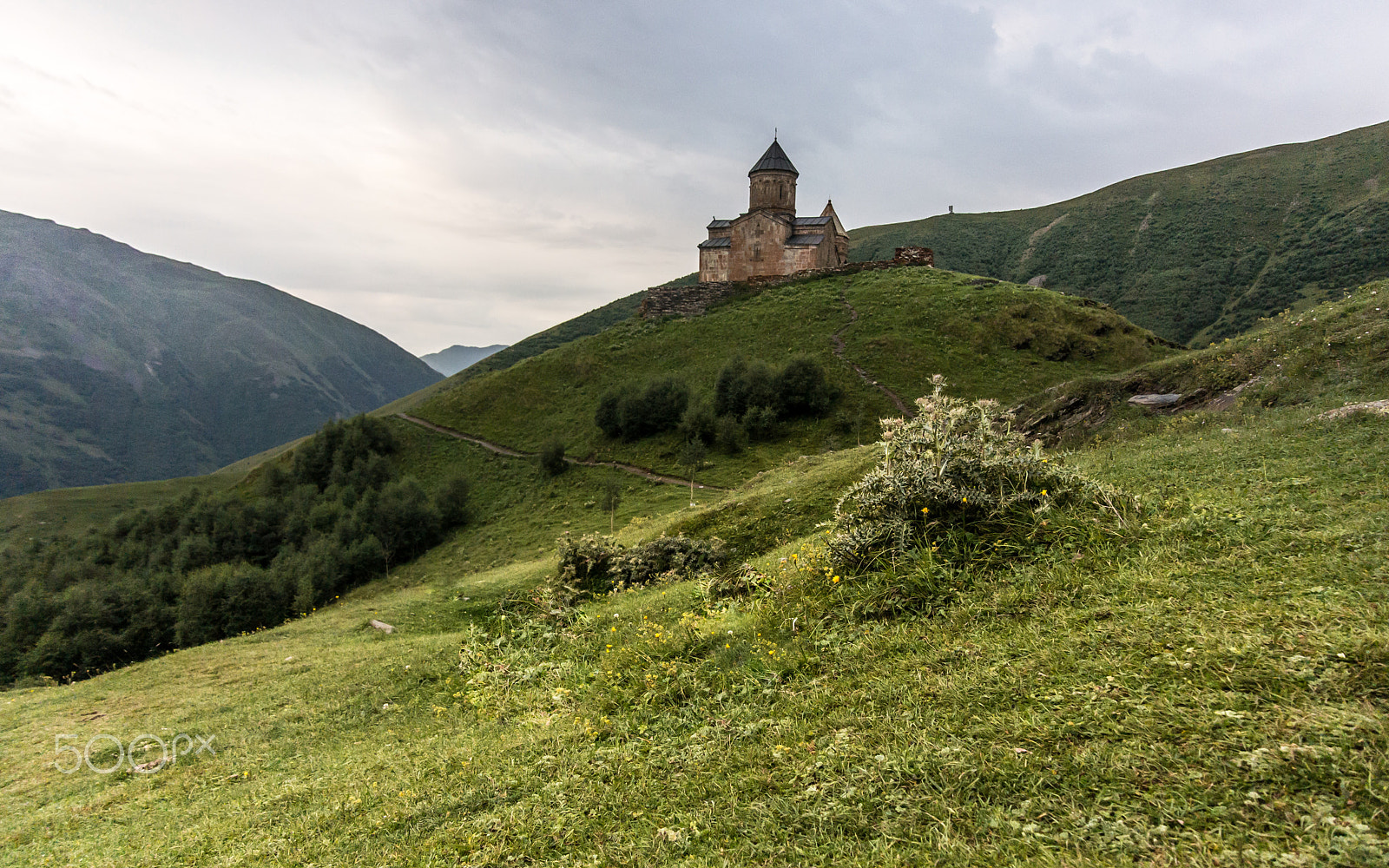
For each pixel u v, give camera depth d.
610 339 85.75
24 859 8.70
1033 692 5.34
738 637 9.07
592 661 11.22
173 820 9.14
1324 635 4.80
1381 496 7.17
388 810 7.16
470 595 23.55
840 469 22.22
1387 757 3.58
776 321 79.19
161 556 62.25
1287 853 3.24
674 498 52.44
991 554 8.23
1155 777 4.05
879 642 7.42
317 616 25.70
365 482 68.38
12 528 99.50
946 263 178.12
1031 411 18.97
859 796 4.81
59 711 16.34
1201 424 14.47
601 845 5.27
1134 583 6.61
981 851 3.91
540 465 64.44
